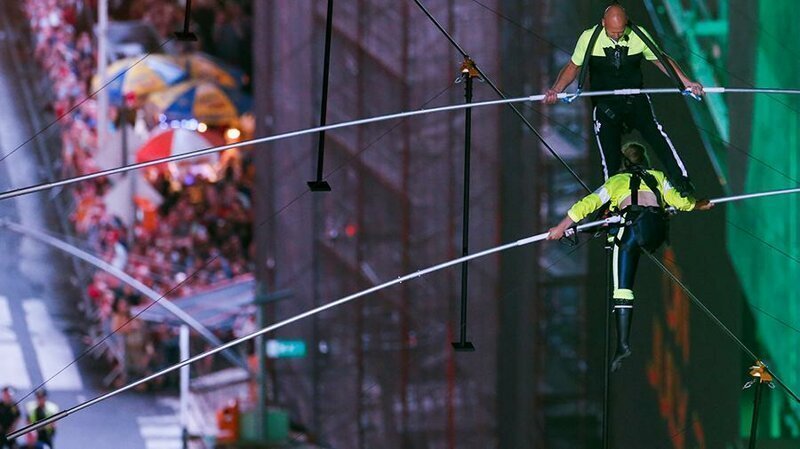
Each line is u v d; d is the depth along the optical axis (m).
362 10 47.44
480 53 44.72
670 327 38.91
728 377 38.06
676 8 37.94
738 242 37.66
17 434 22.22
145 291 42.81
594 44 21.81
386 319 47.09
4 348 56.44
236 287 52.06
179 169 61.38
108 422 50.16
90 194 63.88
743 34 37.34
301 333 48.16
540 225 42.81
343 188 48.00
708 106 37.19
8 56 81.56
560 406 42.34
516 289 43.84
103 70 65.06
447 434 45.47
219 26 69.69
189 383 52.31
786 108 37.41
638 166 21.41
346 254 48.00
